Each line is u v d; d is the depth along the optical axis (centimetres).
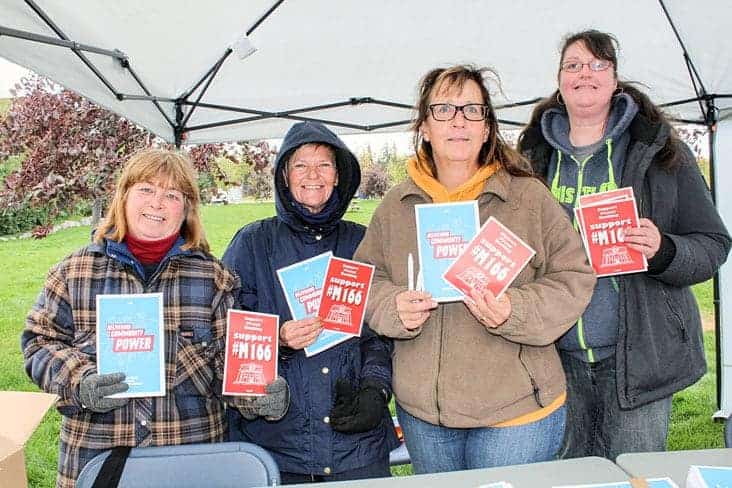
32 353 202
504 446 196
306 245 237
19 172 588
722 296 489
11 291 679
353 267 217
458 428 201
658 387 228
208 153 634
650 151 224
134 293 209
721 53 382
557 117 253
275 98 415
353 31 364
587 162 239
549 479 159
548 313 189
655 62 399
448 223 198
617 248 216
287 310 229
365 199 664
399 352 214
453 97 202
